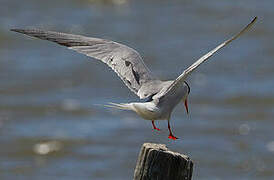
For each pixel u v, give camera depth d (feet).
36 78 94.12
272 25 121.60
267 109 79.92
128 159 64.54
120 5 143.23
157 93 23.20
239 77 93.20
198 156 64.95
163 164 23.52
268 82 90.58
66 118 77.61
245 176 60.34
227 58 103.30
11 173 61.82
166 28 124.26
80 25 127.95
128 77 24.04
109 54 24.39
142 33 120.57
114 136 70.79
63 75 95.81
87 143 69.00
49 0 145.79
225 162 63.36
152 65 100.53
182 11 136.67
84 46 24.14
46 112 79.97
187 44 112.68
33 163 64.34
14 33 119.75
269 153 65.62
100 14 135.74
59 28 125.59
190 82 91.61
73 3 143.95
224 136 70.49
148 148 23.77
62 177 60.54
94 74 95.96
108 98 85.15
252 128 73.10
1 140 70.18
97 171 61.72
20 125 75.20
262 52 105.70
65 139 70.23
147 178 23.59
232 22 126.52
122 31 122.83
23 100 84.48
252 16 129.49
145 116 23.21
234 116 77.25
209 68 98.17
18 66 100.53
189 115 77.46
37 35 23.09
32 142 69.72
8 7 139.03
